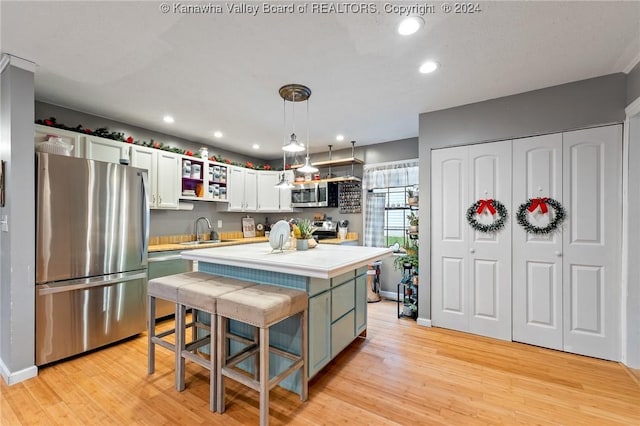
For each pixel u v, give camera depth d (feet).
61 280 7.86
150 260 10.59
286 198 16.89
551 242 8.66
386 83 8.29
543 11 5.39
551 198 8.64
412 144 14.12
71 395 6.51
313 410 6.07
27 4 5.13
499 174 9.38
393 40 6.29
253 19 5.59
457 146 10.07
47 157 7.61
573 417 5.84
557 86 8.50
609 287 7.98
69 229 8.02
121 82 8.20
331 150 16.38
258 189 16.72
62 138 9.26
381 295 14.85
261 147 15.89
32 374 7.20
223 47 6.52
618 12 5.39
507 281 9.28
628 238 7.61
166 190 12.34
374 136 13.78
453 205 10.14
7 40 6.24
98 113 10.59
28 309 7.20
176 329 6.83
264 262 6.77
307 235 9.09
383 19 5.62
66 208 7.96
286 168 17.66
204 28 5.86
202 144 14.97
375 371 7.57
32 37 6.14
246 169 16.08
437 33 6.06
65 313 7.94
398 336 9.74
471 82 8.27
